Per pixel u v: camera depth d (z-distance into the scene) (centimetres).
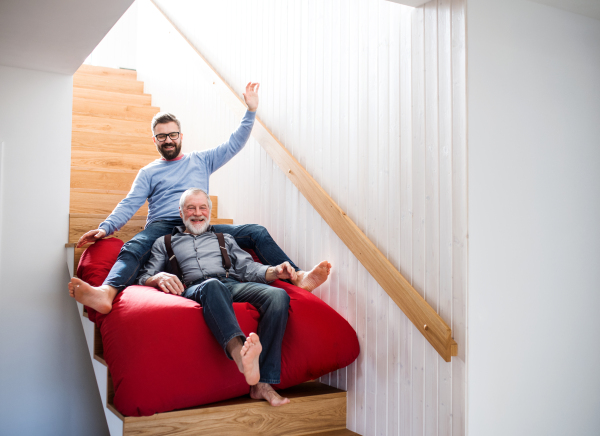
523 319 171
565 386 180
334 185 228
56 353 263
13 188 258
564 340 180
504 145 169
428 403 174
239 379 182
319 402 205
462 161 163
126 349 170
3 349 252
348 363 205
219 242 227
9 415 252
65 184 270
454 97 167
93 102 409
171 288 198
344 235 215
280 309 190
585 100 191
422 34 181
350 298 217
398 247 190
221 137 328
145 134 397
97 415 272
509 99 171
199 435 173
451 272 166
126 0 187
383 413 195
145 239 226
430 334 169
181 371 170
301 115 254
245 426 182
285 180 266
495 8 169
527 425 171
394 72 194
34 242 261
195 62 372
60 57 246
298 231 255
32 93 264
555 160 181
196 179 268
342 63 224
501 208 168
